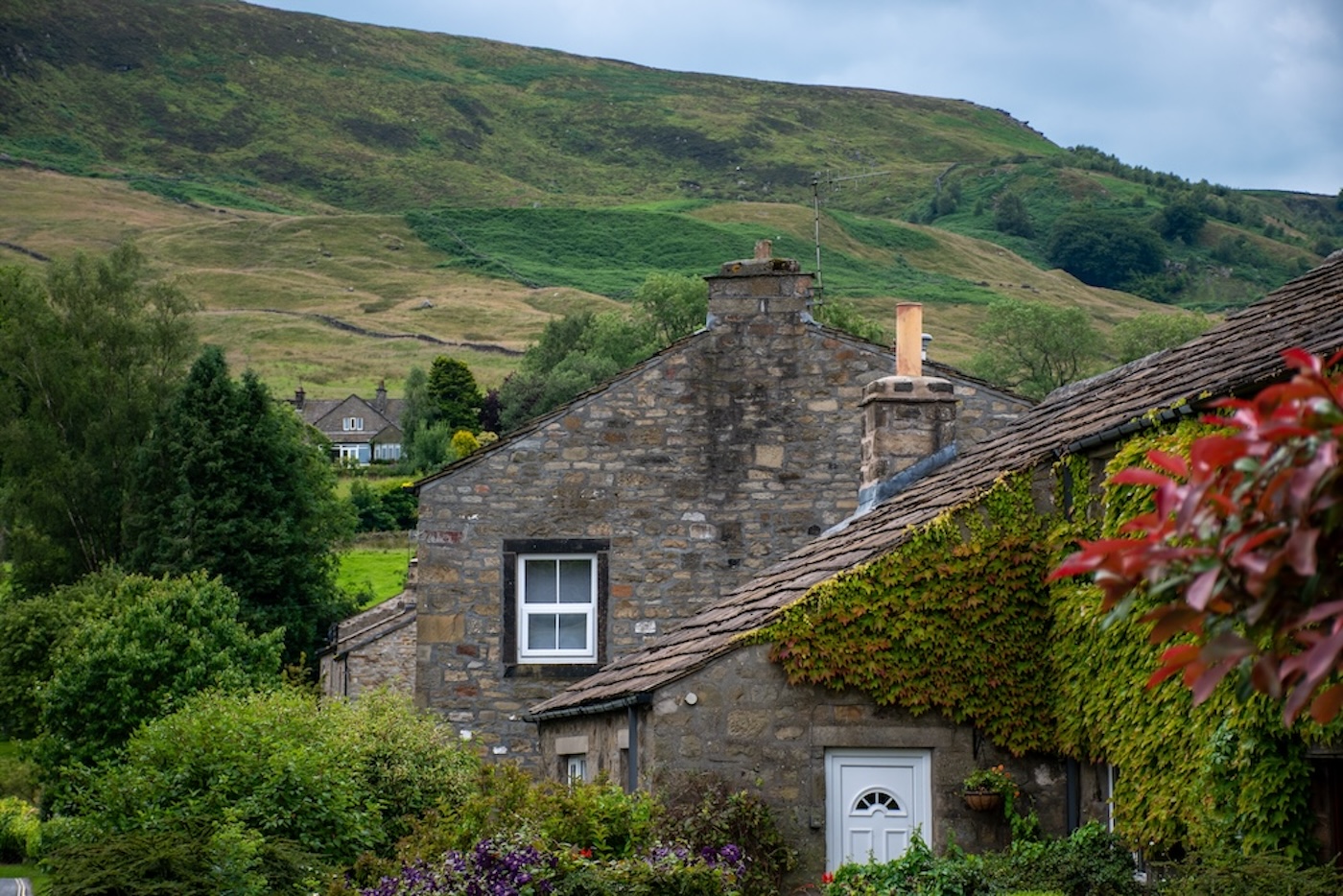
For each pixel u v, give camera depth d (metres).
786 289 24.50
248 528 61.19
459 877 13.08
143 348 69.00
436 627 24.17
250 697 21.00
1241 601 4.84
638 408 24.39
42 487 64.62
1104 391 17.47
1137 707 13.67
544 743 20.62
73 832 17.00
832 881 14.52
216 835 15.52
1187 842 12.94
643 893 13.14
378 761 21.47
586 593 24.38
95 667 32.78
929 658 15.42
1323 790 11.79
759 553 24.09
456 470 24.39
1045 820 15.37
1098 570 5.07
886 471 19.84
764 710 15.48
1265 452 4.66
